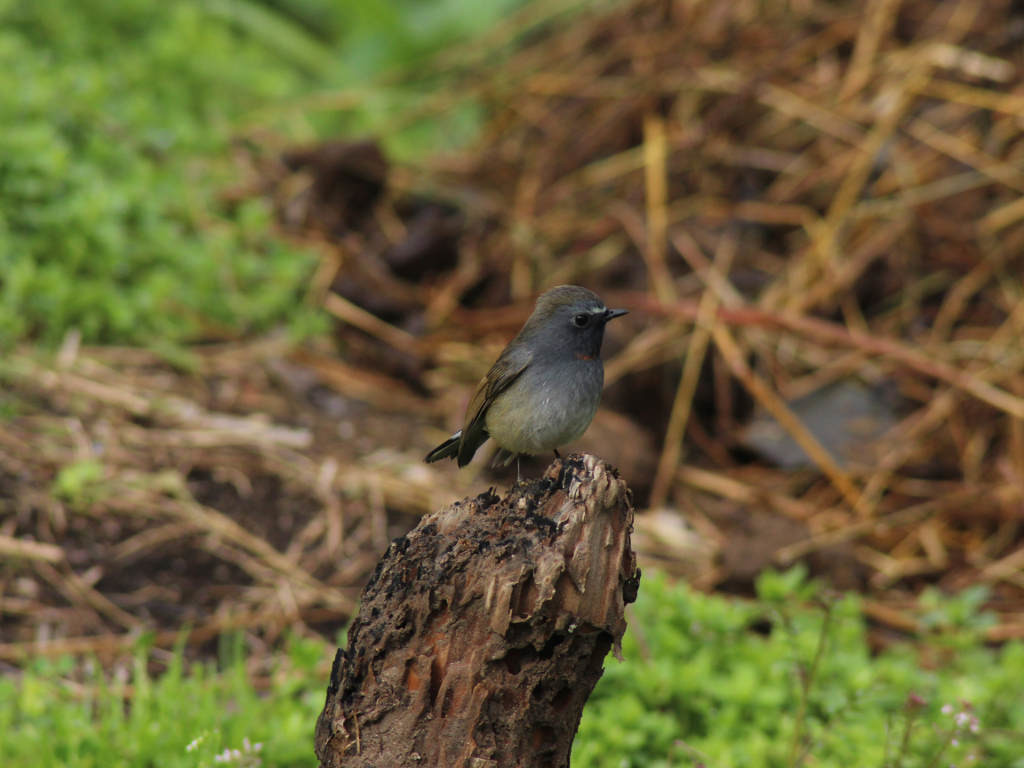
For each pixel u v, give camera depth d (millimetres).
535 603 5012
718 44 15875
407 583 5219
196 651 9227
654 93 15477
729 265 13844
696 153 14797
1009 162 13891
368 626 5254
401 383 13516
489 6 18641
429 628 5156
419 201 15195
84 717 7594
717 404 13117
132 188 12930
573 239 14711
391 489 11406
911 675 8508
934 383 12914
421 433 12641
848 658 8406
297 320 13344
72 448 10844
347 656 5301
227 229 13867
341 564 10469
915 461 12383
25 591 9484
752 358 13266
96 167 13078
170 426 11492
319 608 9898
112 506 10383
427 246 14555
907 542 11750
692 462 12852
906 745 6902
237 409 12164
